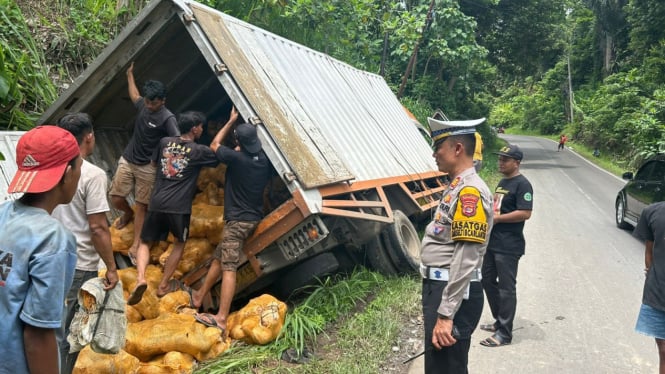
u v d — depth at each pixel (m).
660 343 3.35
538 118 53.53
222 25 5.18
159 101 4.67
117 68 5.17
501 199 4.65
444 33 19.59
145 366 3.69
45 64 7.12
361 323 4.83
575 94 44.91
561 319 5.33
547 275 6.86
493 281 4.85
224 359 3.95
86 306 2.87
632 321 5.30
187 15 4.68
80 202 3.23
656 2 28.23
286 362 4.11
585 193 15.62
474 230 2.61
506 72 31.84
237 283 4.94
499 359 4.41
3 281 1.71
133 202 5.55
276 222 4.54
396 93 18.80
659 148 20.48
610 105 28.64
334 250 6.34
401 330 4.86
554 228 10.02
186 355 3.86
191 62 5.96
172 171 4.44
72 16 7.93
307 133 5.27
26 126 6.02
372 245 6.11
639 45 30.42
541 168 23.66
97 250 3.21
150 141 4.76
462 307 2.79
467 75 23.19
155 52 5.36
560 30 34.12
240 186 4.50
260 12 10.11
